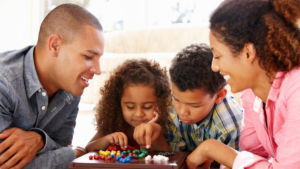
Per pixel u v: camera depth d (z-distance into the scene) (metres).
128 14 3.17
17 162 0.81
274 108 0.75
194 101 0.93
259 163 0.70
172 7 3.06
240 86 0.74
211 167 1.14
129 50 2.80
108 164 0.73
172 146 1.16
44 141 0.89
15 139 0.80
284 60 0.65
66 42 0.89
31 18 3.33
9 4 3.15
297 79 0.65
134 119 1.09
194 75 0.90
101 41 0.95
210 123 1.10
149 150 1.00
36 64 0.94
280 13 0.66
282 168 0.65
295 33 0.66
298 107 0.64
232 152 0.77
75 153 0.99
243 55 0.68
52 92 1.00
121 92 1.10
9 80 0.85
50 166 0.86
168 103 1.13
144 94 1.06
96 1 3.24
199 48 0.97
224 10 0.69
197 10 2.97
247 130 0.97
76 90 0.95
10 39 3.17
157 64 1.18
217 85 0.96
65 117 1.07
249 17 0.66
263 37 0.65
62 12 0.90
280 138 0.68
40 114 0.94
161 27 2.80
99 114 1.19
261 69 0.70
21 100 0.87
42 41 0.93
